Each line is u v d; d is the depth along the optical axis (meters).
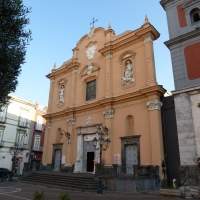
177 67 14.63
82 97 22.89
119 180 13.06
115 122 18.61
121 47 20.84
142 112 17.00
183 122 13.19
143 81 17.94
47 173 18.52
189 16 15.33
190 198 9.75
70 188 13.62
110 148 17.78
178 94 13.90
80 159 20.45
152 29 18.48
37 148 36.00
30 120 35.44
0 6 6.02
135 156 16.69
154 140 15.25
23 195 10.68
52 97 27.36
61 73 27.34
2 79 6.21
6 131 31.42
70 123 22.61
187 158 12.48
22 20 6.58
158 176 14.24
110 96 19.50
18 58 6.47
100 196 10.66
